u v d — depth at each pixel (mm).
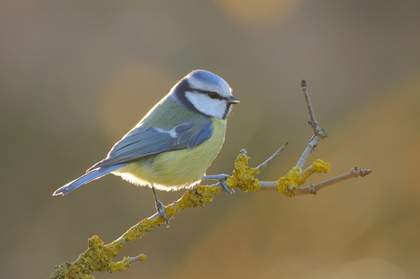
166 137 7852
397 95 14453
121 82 14883
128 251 12656
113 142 13914
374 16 16000
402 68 15297
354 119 14406
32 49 14516
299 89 15398
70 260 12492
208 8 15953
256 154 14234
